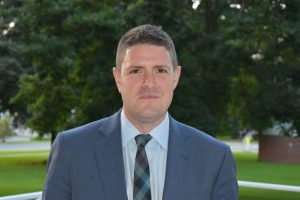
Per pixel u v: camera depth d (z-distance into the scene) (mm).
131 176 2129
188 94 15422
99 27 14297
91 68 15844
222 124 20000
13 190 12141
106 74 15125
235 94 17984
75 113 17891
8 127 49594
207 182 2137
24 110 25562
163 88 2070
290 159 23375
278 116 18656
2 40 23391
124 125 2182
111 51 15211
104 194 2076
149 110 2066
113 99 15680
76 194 2100
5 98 24250
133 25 14523
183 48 15492
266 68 16219
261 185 6121
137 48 2061
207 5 18625
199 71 16875
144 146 2156
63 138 2205
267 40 13711
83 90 16672
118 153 2141
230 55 15227
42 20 15148
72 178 2121
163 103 2082
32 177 15367
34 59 15742
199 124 15266
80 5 14984
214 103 17547
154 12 14852
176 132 2191
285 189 5984
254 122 19953
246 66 16219
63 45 14734
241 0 17969
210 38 15859
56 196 2129
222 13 18703
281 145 23656
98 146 2152
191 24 15070
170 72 2086
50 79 17562
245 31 13797
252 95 17859
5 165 20250
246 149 35406
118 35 14289
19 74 22906
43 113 19172
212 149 2195
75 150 2154
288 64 15945
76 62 15852
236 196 2189
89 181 2096
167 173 2109
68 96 18344
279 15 13750
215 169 2164
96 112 16234
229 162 2205
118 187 2084
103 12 14250
